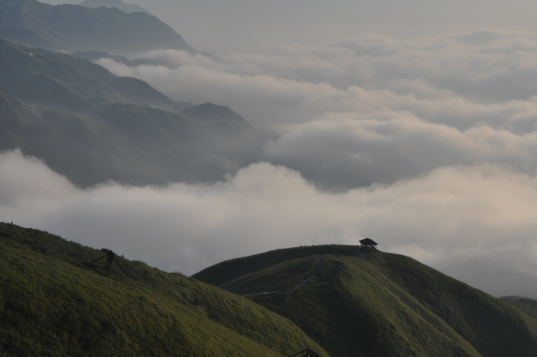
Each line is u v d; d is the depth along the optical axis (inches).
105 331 1612.9
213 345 1948.8
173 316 1990.7
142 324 1777.8
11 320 1434.5
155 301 2068.2
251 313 2896.2
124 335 1649.9
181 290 2598.4
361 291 4210.1
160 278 2586.1
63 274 1815.9
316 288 4133.9
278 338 2800.2
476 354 4188.0
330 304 3929.6
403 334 3809.1
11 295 1514.5
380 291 4503.0
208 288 2940.5
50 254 2112.5
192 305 2480.3
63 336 1497.3
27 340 1405.0
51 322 1519.4
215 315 2583.7
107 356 1517.0
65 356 1434.5
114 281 2081.7
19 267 1686.8
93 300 1734.7
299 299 3905.0
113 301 1814.7
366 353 3469.5
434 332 4192.9
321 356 2920.8
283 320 3218.5
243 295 4249.5
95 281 1934.1
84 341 1529.3
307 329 3531.0
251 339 2546.8
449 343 4119.1
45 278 1708.9
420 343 3858.3
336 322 3718.0
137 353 1610.5
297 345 2891.2
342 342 3503.9
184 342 1818.4
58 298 1638.8
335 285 4195.4
